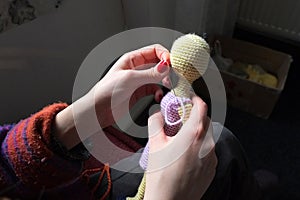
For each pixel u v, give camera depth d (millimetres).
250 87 1012
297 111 1099
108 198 503
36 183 369
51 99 802
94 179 505
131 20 938
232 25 1229
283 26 1218
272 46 1289
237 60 1166
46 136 371
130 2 885
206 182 400
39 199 382
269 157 986
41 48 699
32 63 693
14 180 366
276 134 1039
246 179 607
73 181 403
